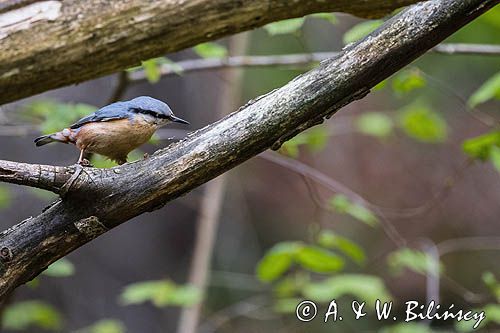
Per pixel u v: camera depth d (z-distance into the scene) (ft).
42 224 12.67
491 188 47.50
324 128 33.78
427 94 46.09
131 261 50.83
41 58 14.47
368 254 46.16
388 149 48.93
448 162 48.32
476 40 39.99
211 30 15.14
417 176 48.44
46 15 14.42
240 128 12.85
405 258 28.58
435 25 12.86
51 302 47.83
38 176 12.25
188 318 32.89
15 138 44.04
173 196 12.89
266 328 42.14
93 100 41.42
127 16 14.61
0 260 12.52
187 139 13.00
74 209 12.66
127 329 48.57
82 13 14.48
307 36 45.57
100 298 49.19
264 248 49.88
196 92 47.80
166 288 30.17
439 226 47.32
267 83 45.50
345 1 15.69
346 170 48.78
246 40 35.50
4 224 43.42
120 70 15.28
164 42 15.01
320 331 40.50
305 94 12.85
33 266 12.75
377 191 48.34
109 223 12.81
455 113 47.06
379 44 12.87
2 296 12.62
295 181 50.11
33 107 29.73
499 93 26.18
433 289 27.63
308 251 27.22
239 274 45.16
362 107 47.39
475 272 46.16
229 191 48.57
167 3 14.69
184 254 51.52
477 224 47.21
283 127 12.89
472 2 12.79
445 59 46.29
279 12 15.37
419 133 32.83
